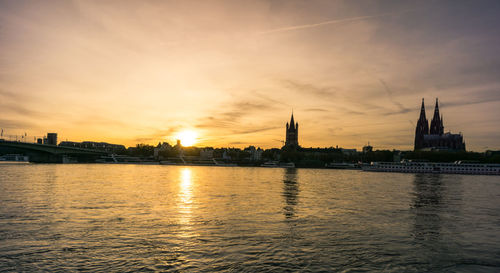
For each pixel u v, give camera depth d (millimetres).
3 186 75188
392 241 32594
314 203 57062
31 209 45875
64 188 73625
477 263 26969
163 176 131500
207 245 30062
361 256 27891
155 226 37062
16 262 25156
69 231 34031
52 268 24156
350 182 112500
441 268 25750
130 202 54562
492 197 69812
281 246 30078
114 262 25516
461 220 43812
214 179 119312
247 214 45188
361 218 43656
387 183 108938
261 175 155250
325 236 33781
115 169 188125
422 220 43281
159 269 24297
